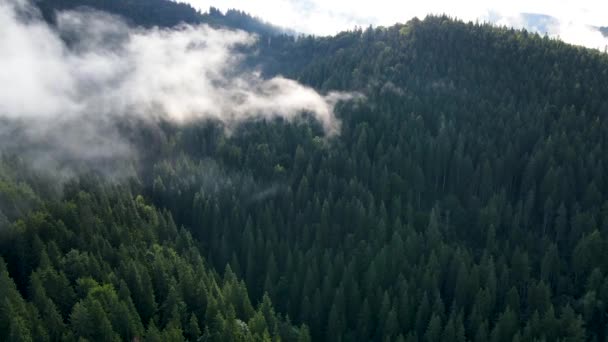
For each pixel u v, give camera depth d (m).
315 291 106.44
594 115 164.62
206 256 122.19
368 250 113.75
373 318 103.44
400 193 137.25
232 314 89.75
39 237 101.88
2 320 79.25
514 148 149.00
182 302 92.69
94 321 81.44
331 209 130.38
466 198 142.88
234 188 138.62
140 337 84.00
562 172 135.00
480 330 95.50
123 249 102.56
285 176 145.62
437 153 147.62
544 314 100.94
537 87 182.00
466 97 176.62
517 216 126.88
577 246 114.38
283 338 95.62
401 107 171.00
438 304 102.31
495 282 106.25
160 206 139.75
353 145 154.00
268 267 112.81
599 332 102.25
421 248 118.31
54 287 88.06
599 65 192.62
